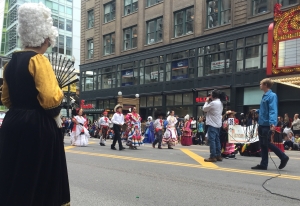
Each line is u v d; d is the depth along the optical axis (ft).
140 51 103.60
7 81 8.74
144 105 101.76
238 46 76.59
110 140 71.72
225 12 80.79
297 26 59.82
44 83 8.16
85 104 125.70
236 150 36.14
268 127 24.09
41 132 8.21
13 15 152.35
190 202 16.03
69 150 41.19
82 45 129.49
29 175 8.07
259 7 73.10
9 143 8.22
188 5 89.97
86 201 16.38
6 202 7.96
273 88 67.51
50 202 8.34
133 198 16.89
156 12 99.86
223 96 29.71
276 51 63.21
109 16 118.83
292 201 16.05
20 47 9.23
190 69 88.17
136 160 30.48
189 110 87.71
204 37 84.17
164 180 20.97
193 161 29.73
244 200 16.24
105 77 118.32
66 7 171.42
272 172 23.57
